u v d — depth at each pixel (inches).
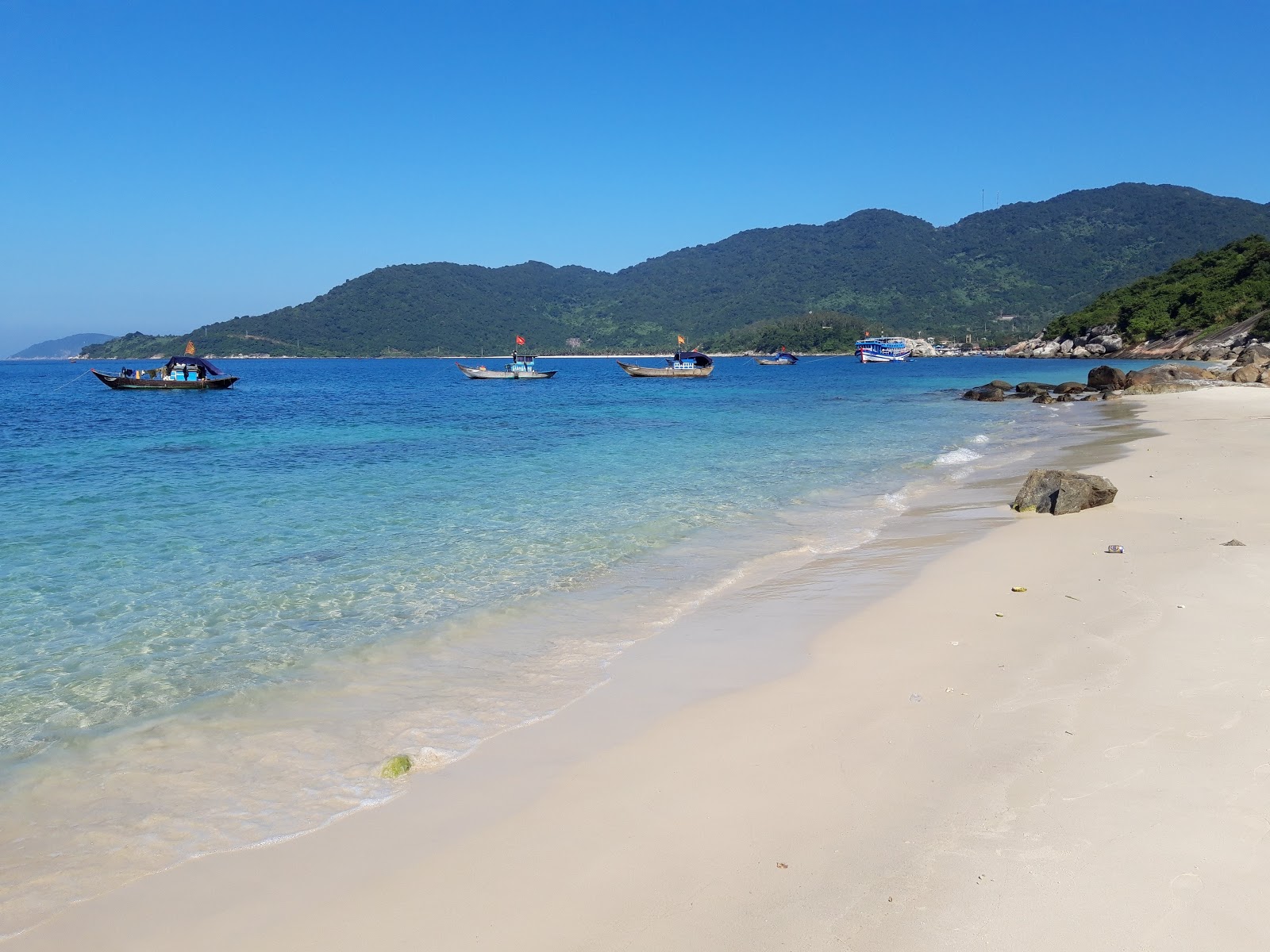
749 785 215.0
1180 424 1196.5
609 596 411.2
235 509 642.8
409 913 167.8
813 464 903.1
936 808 197.8
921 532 541.6
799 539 532.7
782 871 175.6
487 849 190.7
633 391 2928.2
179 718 274.8
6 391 3061.0
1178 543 456.4
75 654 336.5
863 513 615.2
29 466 905.5
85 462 950.4
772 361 5846.5
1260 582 370.3
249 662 326.0
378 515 618.8
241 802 217.9
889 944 150.8
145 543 530.0
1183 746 220.2
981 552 470.0
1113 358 4940.9
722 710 267.1
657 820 199.6
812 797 206.8
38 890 181.0
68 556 495.2
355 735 258.2
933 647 317.7
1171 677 269.6
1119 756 216.7
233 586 432.8
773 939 153.9
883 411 1812.3
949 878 169.3
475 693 291.3
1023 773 211.8
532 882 176.7
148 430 1401.3
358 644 345.7
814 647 327.3
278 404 2225.6
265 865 188.2
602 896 170.1
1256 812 186.1
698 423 1537.9
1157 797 195.0
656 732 251.9
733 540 530.0
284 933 163.5
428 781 225.9
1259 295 4252.0
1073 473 586.2
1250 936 148.0
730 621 366.3
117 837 202.7
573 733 253.9
